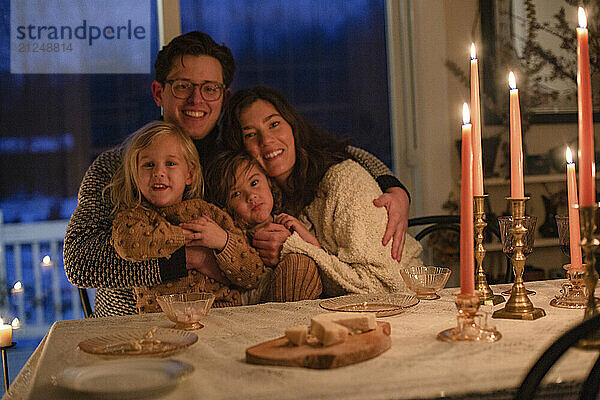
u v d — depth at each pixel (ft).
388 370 3.41
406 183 9.88
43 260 9.31
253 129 7.55
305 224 7.59
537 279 9.52
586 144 3.80
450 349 3.76
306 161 7.66
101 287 6.66
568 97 9.75
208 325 4.71
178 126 7.62
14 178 9.11
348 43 9.73
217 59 7.93
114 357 3.76
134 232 6.42
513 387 3.15
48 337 4.60
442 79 9.57
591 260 3.86
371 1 9.77
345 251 7.00
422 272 5.32
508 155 9.65
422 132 9.63
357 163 7.80
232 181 7.29
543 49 9.68
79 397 3.20
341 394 3.09
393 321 4.56
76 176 9.25
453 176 9.65
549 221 9.68
